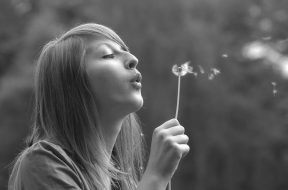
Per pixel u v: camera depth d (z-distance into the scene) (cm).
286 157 2100
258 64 2262
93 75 225
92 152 222
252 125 2125
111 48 229
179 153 206
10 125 2161
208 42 2038
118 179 238
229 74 2100
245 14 2288
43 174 200
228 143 2078
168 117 1955
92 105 225
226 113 2077
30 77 2214
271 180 2111
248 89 2208
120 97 223
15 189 209
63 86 228
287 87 2050
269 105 2162
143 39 2003
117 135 241
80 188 204
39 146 208
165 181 206
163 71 1977
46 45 239
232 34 2303
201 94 2005
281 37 2114
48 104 230
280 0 2252
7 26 2852
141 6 2047
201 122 2048
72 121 225
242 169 2106
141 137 264
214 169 2072
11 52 2697
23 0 2984
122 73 224
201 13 2170
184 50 1981
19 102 2184
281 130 2127
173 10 2058
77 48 229
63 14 2578
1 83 2373
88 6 2350
